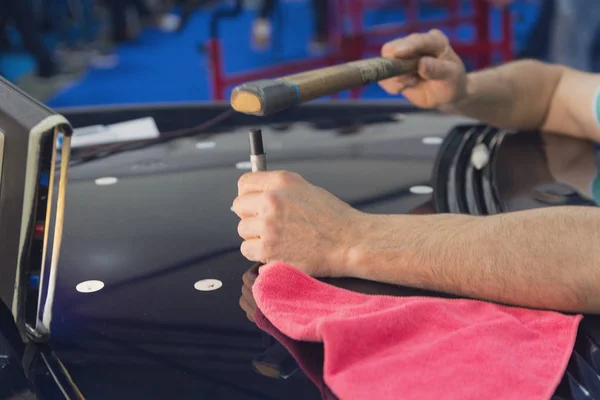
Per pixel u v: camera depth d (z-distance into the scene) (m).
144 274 0.70
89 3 5.85
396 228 0.69
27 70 4.82
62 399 0.52
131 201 0.91
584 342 0.57
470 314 0.60
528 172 0.97
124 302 0.65
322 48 5.46
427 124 1.24
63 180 0.54
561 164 1.00
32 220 0.54
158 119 1.32
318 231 0.69
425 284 0.66
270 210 0.69
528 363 0.52
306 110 1.35
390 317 0.56
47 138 0.52
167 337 0.59
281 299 0.62
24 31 4.45
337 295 0.63
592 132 1.11
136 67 5.11
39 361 0.56
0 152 0.56
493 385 0.49
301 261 0.68
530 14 5.71
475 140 1.13
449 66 1.03
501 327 0.56
